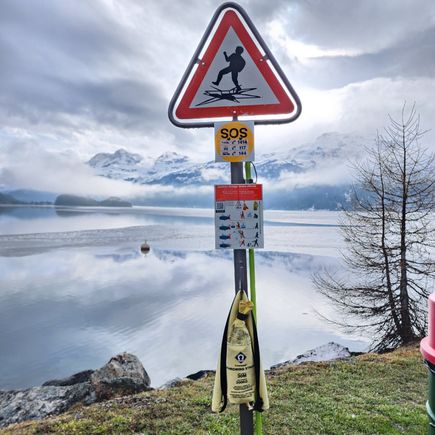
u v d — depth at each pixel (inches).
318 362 306.5
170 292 1812.3
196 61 104.3
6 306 1569.9
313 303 1465.3
